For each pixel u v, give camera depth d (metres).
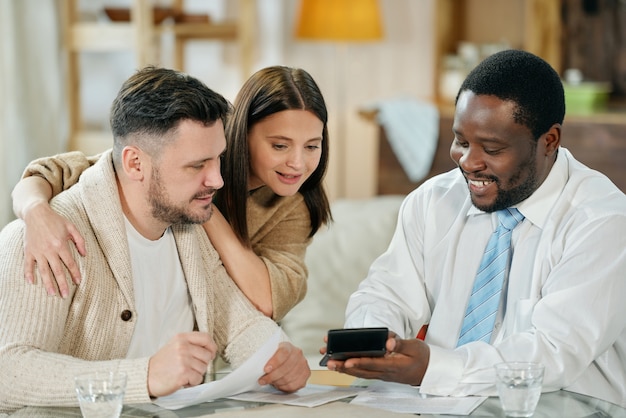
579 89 5.60
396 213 4.59
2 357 2.08
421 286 2.49
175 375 2.03
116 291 2.26
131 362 2.07
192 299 2.41
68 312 2.20
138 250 2.31
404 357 2.07
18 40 5.31
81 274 2.19
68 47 5.36
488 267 2.35
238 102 2.47
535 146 2.20
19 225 2.20
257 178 2.55
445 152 5.47
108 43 5.26
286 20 6.43
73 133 5.45
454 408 2.01
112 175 2.26
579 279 2.16
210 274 2.46
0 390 2.08
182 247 2.39
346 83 6.57
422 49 6.45
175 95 2.15
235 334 2.43
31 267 2.12
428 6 6.40
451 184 2.52
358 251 4.38
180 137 2.15
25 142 5.39
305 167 2.48
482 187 2.24
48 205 2.22
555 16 5.78
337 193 6.66
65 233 2.17
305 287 2.65
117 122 2.22
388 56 6.51
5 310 2.10
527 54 2.21
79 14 5.66
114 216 2.24
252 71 5.69
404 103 5.57
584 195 2.28
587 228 2.20
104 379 1.84
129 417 1.98
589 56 5.93
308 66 6.50
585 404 2.04
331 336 2.03
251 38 5.66
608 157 5.13
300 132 2.43
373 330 2.04
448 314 2.41
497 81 2.16
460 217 2.45
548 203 2.29
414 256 2.52
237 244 2.51
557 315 2.14
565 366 2.10
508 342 2.13
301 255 2.68
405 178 5.57
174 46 5.71
